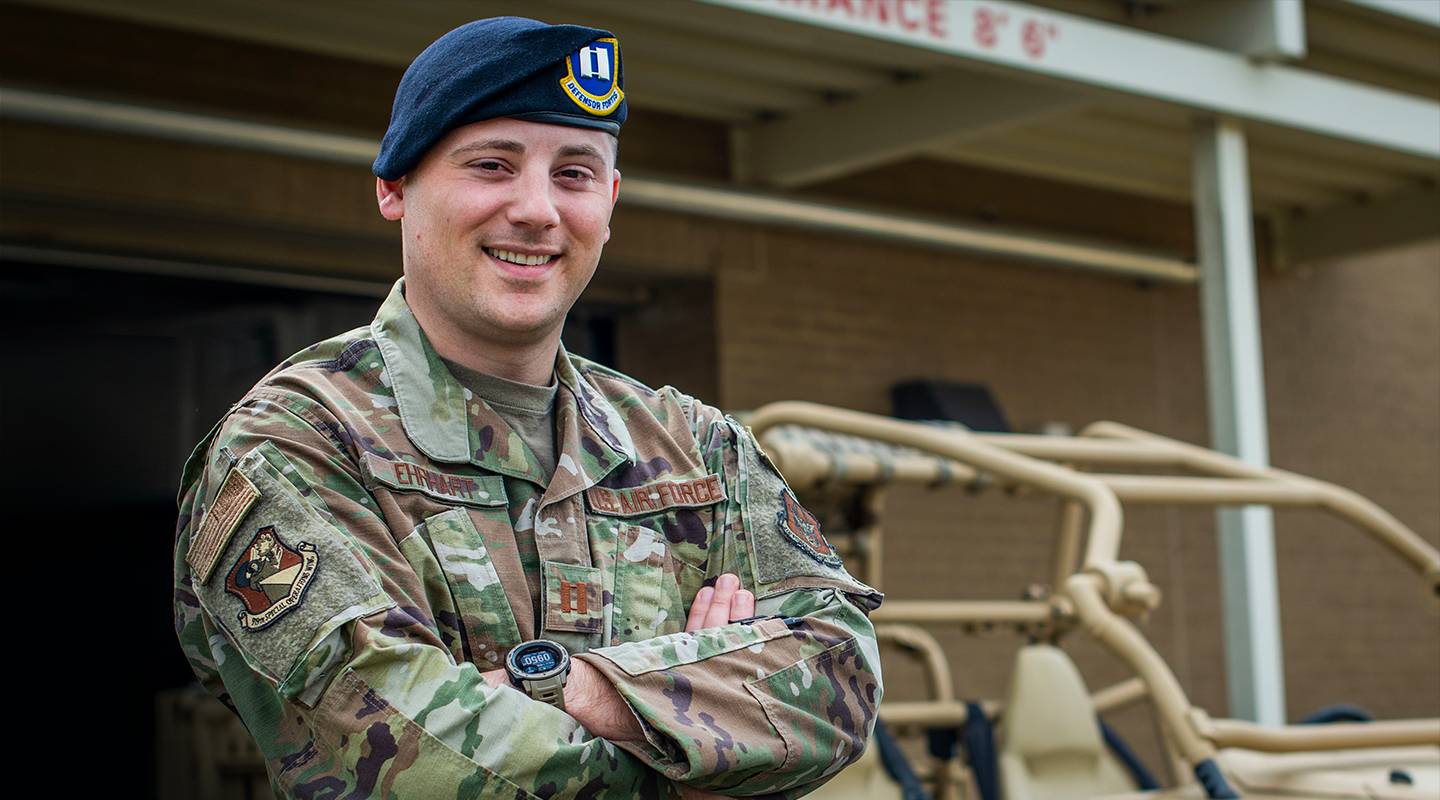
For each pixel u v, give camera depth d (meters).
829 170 5.65
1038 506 6.69
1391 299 8.23
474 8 4.63
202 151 4.69
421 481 1.15
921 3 4.05
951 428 3.25
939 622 3.39
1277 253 7.70
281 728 1.09
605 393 1.34
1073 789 3.17
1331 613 7.64
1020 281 6.85
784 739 1.15
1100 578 2.66
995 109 5.01
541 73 1.19
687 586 1.26
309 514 1.09
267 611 1.07
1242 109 4.73
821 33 3.93
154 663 6.37
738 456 1.34
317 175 4.91
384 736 1.04
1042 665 3.22
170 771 5.38
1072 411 6.91
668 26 4.85
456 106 1.18
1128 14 4.98
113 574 6.24
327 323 5.52
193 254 5.01
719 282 5.87
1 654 6.20
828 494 3.28
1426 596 3.37
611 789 1.08
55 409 5.64
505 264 1.20
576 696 1.11
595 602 1.18
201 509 1.16
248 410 1.15
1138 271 7.01
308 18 4.73
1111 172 6.87
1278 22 4.67
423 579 1.12
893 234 6.18
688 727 1.11
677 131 5.80
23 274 4.91
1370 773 2.49
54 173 4.43
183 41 4.78
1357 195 7.40
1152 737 6.79
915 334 6.44
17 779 6.26
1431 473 8.22
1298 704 7.42
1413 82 5.84
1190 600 7.15
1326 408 7.82
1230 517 4.67
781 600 1.28
